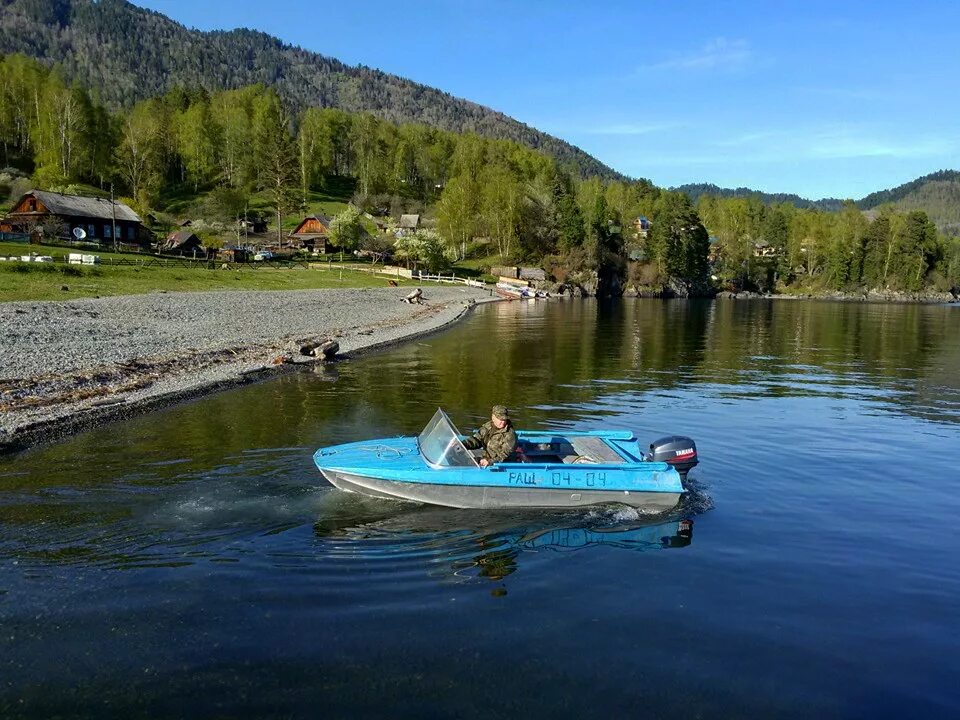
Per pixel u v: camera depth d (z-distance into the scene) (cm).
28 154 12644
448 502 1053
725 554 926
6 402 1599
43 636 668
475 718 561
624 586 816
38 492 1080
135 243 8581
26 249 6031
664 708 583
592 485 1067
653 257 12744
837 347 3944
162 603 738
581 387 2292
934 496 1212
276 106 17662
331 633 686
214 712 561
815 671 649
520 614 736
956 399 2220
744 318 6662
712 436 1639
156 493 1086
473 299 7862
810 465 1401
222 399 1889
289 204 12744
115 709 562
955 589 839
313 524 977
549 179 15725
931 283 13338
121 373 2008
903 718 584
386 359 2891
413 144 18725
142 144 12706
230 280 5975
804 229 15462
